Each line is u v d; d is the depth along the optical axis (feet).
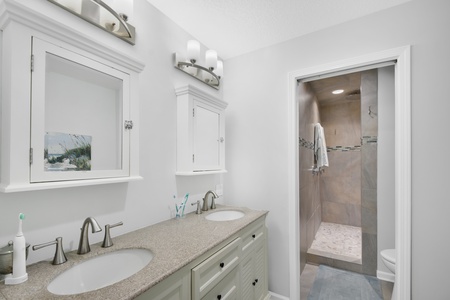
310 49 6.20
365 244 8.03
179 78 5.82
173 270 2.91
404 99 4.91
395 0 4.95
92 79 3.73
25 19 2.77
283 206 6.50
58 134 3.30
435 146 4.65
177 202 5.65
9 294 2.39
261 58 7.02
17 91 2.72
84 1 3.78
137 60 4.13
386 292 6.88
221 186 7.52
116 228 4.22
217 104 6.44
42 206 3.25
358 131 12.89
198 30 6.10
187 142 5.44
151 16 5.06
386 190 7.70
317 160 11.34
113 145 3.98
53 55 3.09
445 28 4.64
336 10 5.30
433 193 4.64
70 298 2.32
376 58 5.26
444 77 4.61
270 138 6.78
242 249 4.88
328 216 13.61
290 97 6.45
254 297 5.43
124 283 2.58
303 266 8.33
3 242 2.89
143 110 4.79
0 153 2.86
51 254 3.32
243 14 5.47
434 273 4.60
